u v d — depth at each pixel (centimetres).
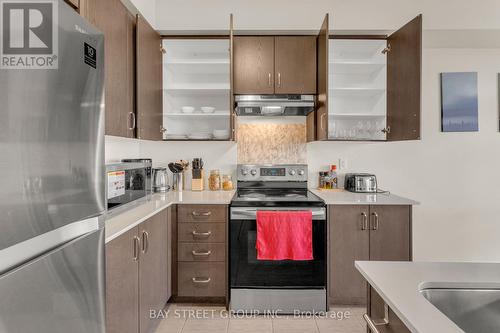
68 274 94
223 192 276
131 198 204
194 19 263
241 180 292
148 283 184
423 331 66
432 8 257
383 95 272
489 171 301
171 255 233
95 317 110
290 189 290
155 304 197
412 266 106
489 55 299
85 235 105
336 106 298
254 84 265
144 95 226
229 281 233
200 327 211
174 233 233
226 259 234
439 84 299
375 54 281
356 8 260
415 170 301
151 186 241
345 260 232
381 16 259
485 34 266
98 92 116
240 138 298
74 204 99
